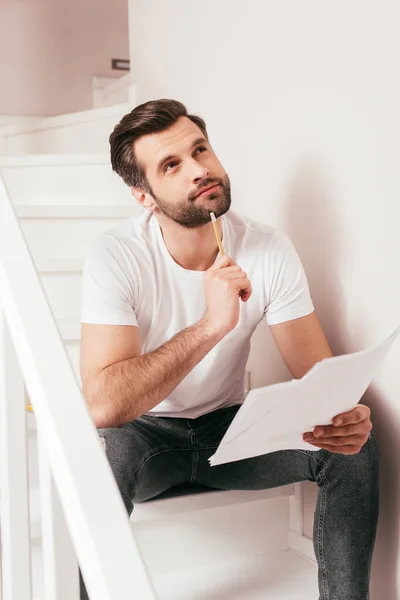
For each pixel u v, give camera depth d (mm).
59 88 3559
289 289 1525
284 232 1753
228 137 1996
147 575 671
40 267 1951
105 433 1337
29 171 2301
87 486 711
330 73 1538
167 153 1428
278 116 1742
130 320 1432
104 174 2250
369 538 1387
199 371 1505
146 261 1495
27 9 3490
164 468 1460
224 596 1479
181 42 2254
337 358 1095
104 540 683
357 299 1512
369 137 1430
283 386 1068
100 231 2145
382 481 1486
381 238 1421
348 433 1305
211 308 1358
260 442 1210
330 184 1568
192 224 1442
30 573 925
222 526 1649
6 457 904
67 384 783
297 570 1607
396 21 1331
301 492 1704
